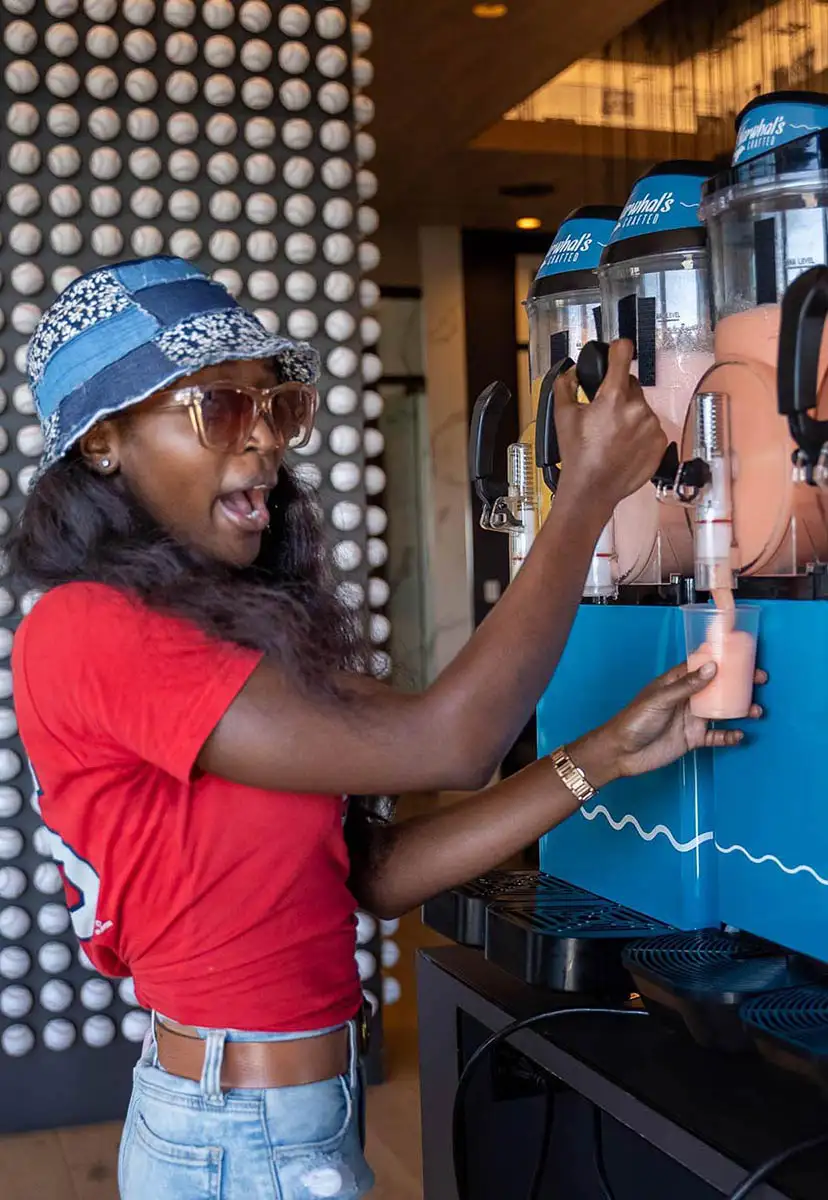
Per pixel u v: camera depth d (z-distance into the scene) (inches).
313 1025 39.8
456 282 302.0
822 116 42.1
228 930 38.8
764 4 204.1
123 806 38.0
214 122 115.6
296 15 117.0
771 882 40.4
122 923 39.8
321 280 119.9
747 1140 33.4
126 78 114.6
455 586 303.6
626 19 181.3
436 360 301.7
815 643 37.9
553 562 35.9
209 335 38.1
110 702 36.1
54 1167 106.3
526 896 50.9
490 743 35.6
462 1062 51.0
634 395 35.9
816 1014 35.7
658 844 45.9
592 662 49.6
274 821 38.3
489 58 195.6
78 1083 116.0
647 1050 40.6
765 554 38.9
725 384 40.1
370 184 121.1
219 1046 38.9
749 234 40.6
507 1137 51.1
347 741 35.2
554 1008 44.8
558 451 41.5
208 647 35.8
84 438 39.5
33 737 38.5
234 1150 38.9
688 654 41.6
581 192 267.9
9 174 113.0
